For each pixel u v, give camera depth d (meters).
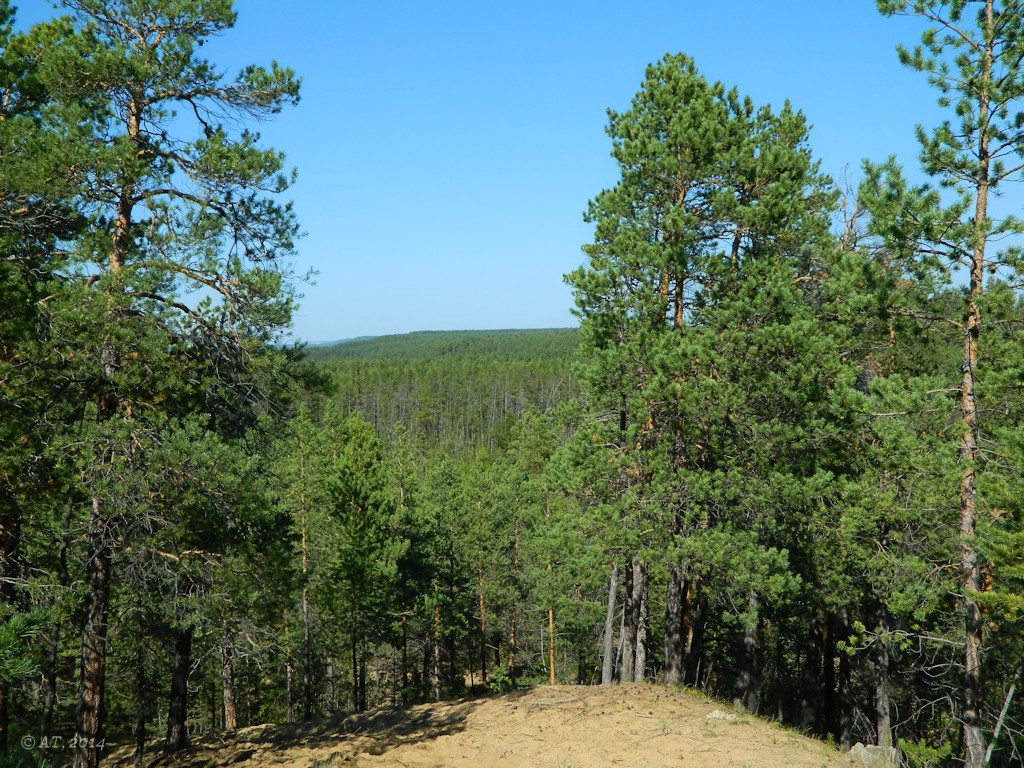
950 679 16.05
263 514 13.53
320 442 35.12
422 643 39.47
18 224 12.13
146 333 11.88
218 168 12.75
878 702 17.66
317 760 14.64
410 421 128.38
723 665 28.83
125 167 11.77
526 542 39.62
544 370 138.00
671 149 16.67
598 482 16.69
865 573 15.80
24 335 11.23
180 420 12.72
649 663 30.03
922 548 14.55
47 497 12.28
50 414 11.98
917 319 12.74
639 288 16.59
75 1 12.33
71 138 11.64
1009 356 12.21
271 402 14.29
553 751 12.86
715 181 17.00
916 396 12.38
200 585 13.39
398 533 35.22
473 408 135.75
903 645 13.51
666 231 16.95
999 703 15.26
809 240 17.09
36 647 12.36
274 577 15.82
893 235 11.95
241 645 14.57
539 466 55.69
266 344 13.48
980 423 12.89
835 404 14.80
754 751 12.02
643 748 12.40
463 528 40.41
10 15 14.28
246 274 12.76
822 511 15.28
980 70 11.64
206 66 13.11
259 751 16.70
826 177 19.23
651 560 15.22
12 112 14.30
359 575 28.91
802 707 21.89
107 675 22.17
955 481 12.00
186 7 12.49
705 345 15.63
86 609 12.75
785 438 15.32
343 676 40.62
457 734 14.86
